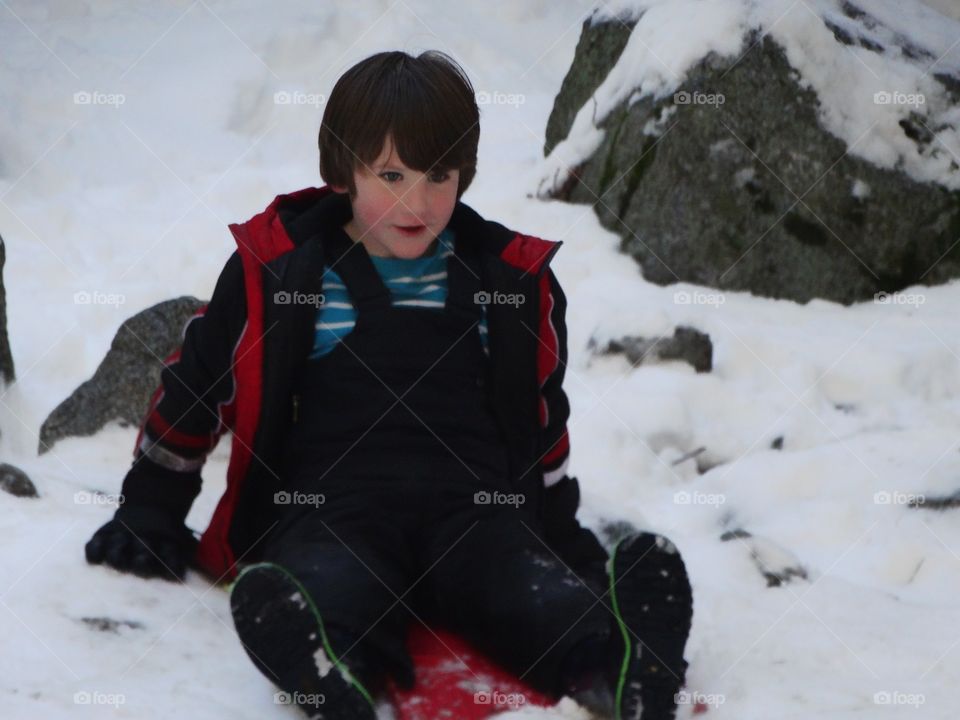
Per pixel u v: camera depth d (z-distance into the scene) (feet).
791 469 19.90
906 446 20.68
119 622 11.58
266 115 34.78
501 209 28.66
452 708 10.52
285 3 38.47
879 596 15.51
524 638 10.74
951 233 27.45
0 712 9.86
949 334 25.20
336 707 9.59
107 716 9.95
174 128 33.45
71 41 36.27
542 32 39.45
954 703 11.42
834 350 24.00
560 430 13.41
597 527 16.90
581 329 24.72
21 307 25.03
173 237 28.60
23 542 12.94
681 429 21.30
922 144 27.84
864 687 11.82
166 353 19.08
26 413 21.01
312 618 9.74
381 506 11.82
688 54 27.37
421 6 39.19
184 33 36.94
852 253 26.91
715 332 23.63
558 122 31.12
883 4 31.24
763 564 16.31
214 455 17.88
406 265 12.57
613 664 10.11
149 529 12.69
